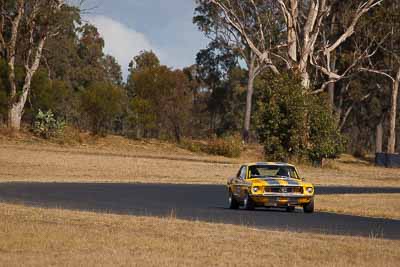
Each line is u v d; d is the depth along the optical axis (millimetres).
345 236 20406
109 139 89062
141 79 100938
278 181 30203
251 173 31500
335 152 72812
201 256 16141
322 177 64125
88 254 16016
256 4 86188
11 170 58906
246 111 108062
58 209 26453
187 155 82188
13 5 84562
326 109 71750
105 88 90938
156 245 17484
